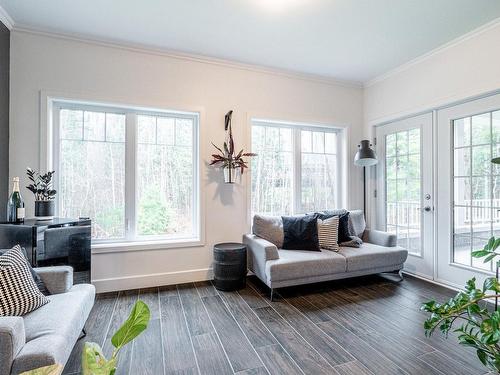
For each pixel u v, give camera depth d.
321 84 3.81
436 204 3.14
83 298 1.80
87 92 2.79
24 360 1.16
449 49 2.92
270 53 3.13
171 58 3.08
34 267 2.01
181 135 3.29
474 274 2.77
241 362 1.75
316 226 3.14
